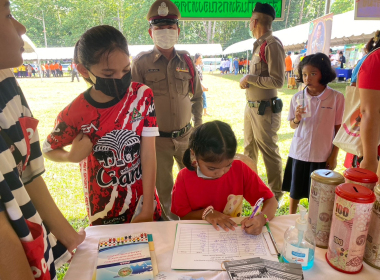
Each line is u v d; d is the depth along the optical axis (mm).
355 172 893
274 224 1107
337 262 821
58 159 1265
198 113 2414
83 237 988
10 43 609
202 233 1035
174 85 2076
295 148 2131
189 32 30656
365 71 1282
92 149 1264
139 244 969
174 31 1971
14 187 633
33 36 26719
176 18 1978
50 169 3916
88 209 1370
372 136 1294
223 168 1110
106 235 1049
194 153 1130
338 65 14055
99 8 26391
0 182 563
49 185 3373
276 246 953
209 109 8195
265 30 2422
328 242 885
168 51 2098
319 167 2045
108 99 1209
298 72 2121
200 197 1292
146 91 1261
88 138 1223
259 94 2447
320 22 2705
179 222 1122
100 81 1119
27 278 593
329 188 869
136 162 1305
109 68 1082
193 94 2266
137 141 1273
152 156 1306
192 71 2184
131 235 1024
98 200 1317
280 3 2607
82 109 1214
